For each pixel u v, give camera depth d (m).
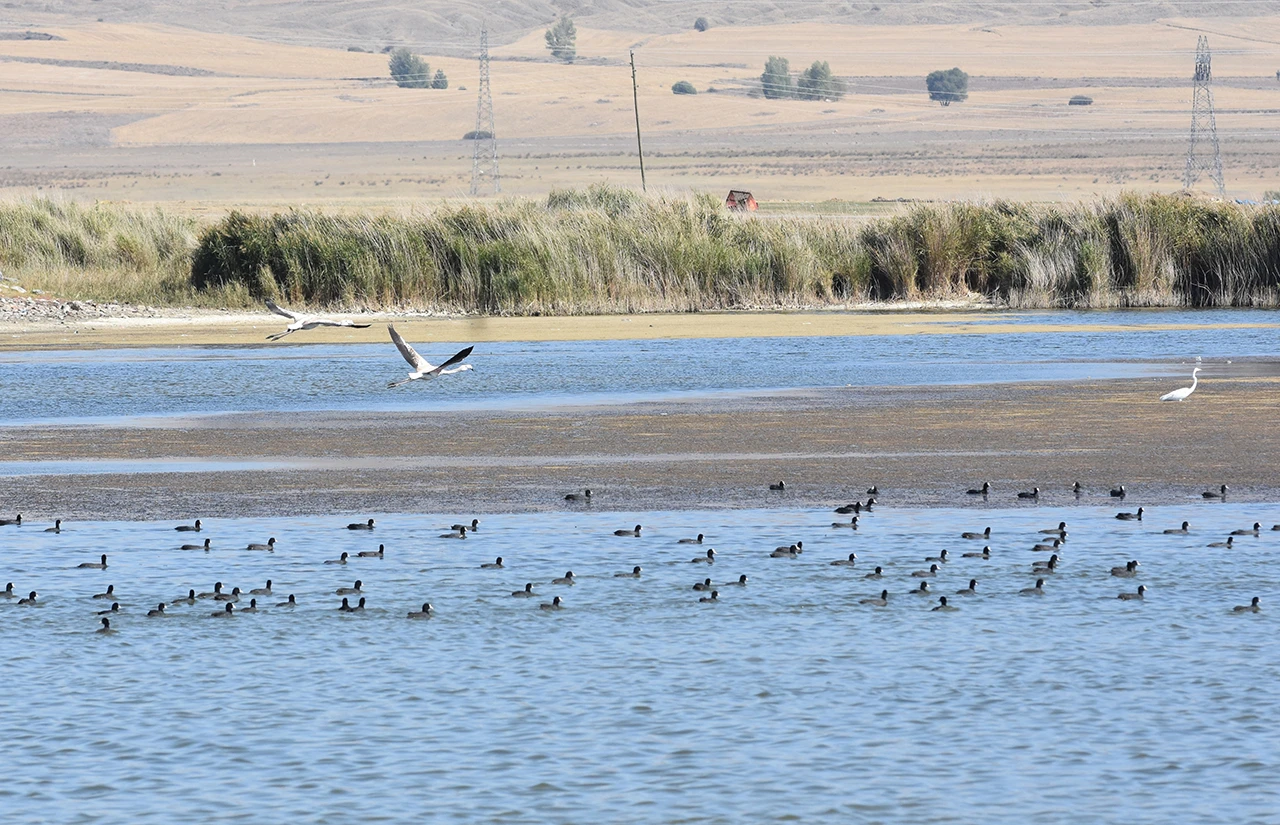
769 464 20.14
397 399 26.62
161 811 9.16
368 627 13.00
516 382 28.73
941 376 28.98
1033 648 12.23
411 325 40.16
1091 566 14.88
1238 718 10.58
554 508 17.62
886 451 21.00
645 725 10.57
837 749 10.09
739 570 14.80
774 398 26.19
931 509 17.45
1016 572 14.67
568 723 10.61
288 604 13.67
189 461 20.64
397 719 10.72
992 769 9.72
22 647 12.48
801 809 9.12
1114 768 9.72
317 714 10.84
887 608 13.50
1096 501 17.83
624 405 25.56
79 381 29.25
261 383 28.91
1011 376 28.88
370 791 9.45
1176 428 22.66
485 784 9.54
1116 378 28.44
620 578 14.53
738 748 10.10
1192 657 11.95
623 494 18.34
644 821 8.98
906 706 10.89
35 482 19.23
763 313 43.06
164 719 10.73
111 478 19.48
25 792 9.45
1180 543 15.76
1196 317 41.03
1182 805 9.15
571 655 12.17
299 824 8.96
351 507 17.72
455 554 15.48
